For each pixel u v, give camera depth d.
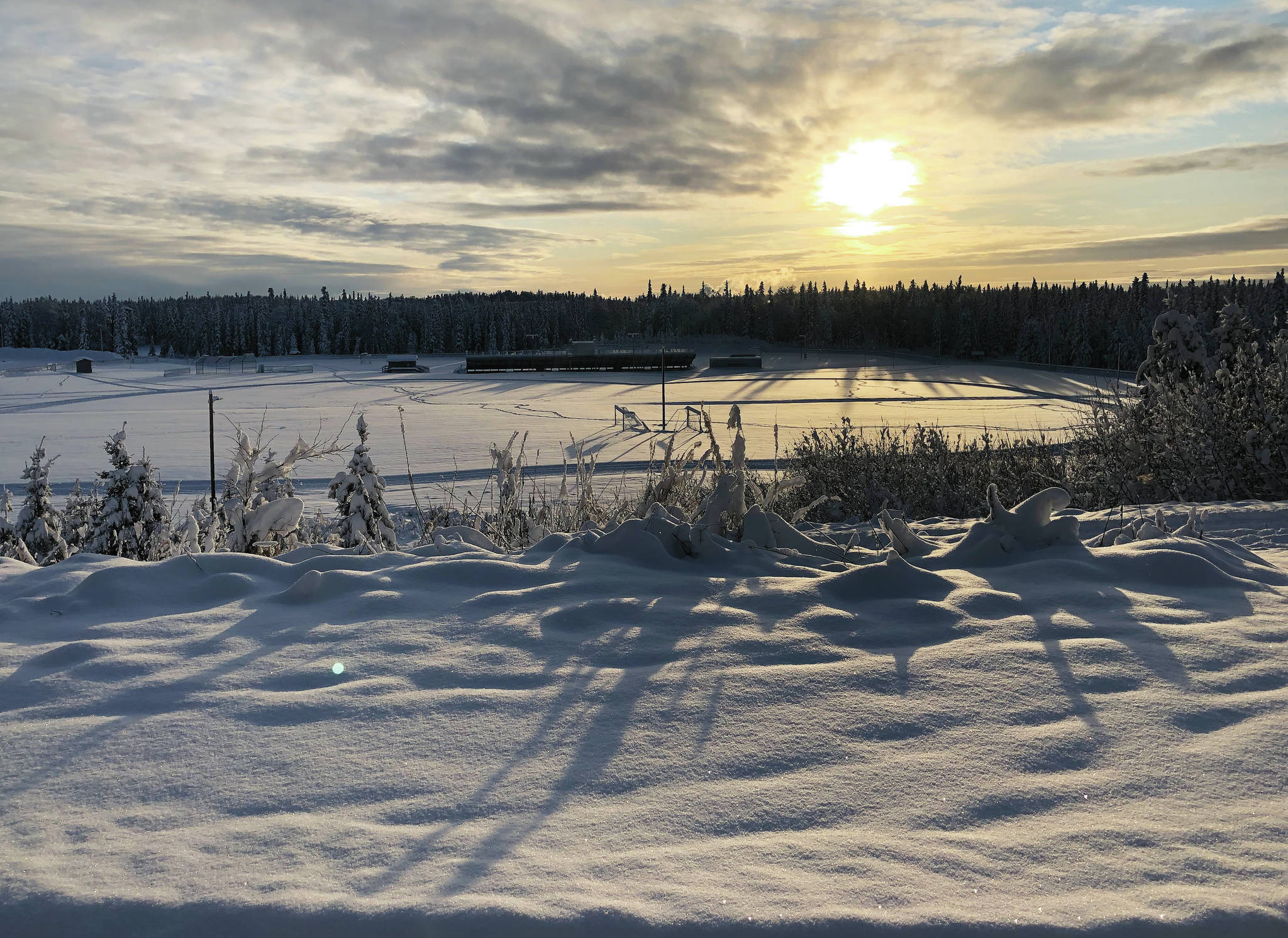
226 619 3.29
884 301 148.38
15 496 21.27
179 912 1.53
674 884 1.59
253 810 1.92
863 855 1.68
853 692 2.49
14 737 2.30
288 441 32.31
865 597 3.33
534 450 30.86
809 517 8.34
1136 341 97.81
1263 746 2.10
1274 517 5.75
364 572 3.78
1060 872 1.62
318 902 1.53
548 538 4.15
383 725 2.35
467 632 3.06
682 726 2.30
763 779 2.03
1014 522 3.94
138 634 3.13
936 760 2.09
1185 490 7.85
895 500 8.36
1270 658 2.65
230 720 2.39
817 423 39.88
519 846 1.74
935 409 48.81
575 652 2.84
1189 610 3.15
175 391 66.06
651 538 3.87
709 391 66.38
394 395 61.84
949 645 2.83
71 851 1.74
